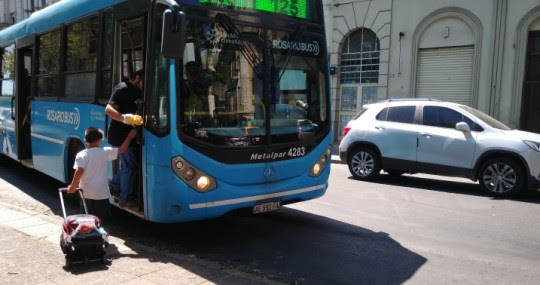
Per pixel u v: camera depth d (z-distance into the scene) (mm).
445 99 15938
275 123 5746
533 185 9000
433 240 6352
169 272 4777
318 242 6199
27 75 9547
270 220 7242
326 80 6367
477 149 9477
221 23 5406
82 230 4734
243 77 5539
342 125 18781
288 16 5953
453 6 15406
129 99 5711
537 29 14148
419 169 10273
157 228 6727
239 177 5426
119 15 5969
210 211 5293
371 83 17812
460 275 5102
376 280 4918
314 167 6125
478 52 14992
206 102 5289
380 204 8484
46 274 4586
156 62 5262
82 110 6938
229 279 4648
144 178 5465
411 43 16438
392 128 10625
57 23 7773
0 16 37312
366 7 17484
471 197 9258
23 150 9570
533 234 6684
